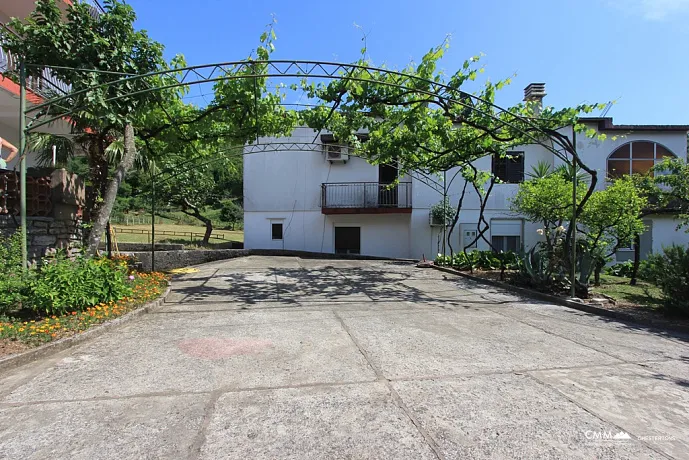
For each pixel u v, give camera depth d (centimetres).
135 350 397
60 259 557
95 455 215
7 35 575
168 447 223
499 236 1512
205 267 1195
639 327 518
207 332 468
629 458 217
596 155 1362
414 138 845
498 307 645
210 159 1076
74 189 762
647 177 951
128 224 2544
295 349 403
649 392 305
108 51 625
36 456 214
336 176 1622
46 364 355
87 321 465
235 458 213
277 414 262
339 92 720
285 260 1409
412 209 1553
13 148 731
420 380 323
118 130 816
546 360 378
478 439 234
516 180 1502
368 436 236
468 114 781
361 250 1623
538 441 233
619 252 1380
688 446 230
